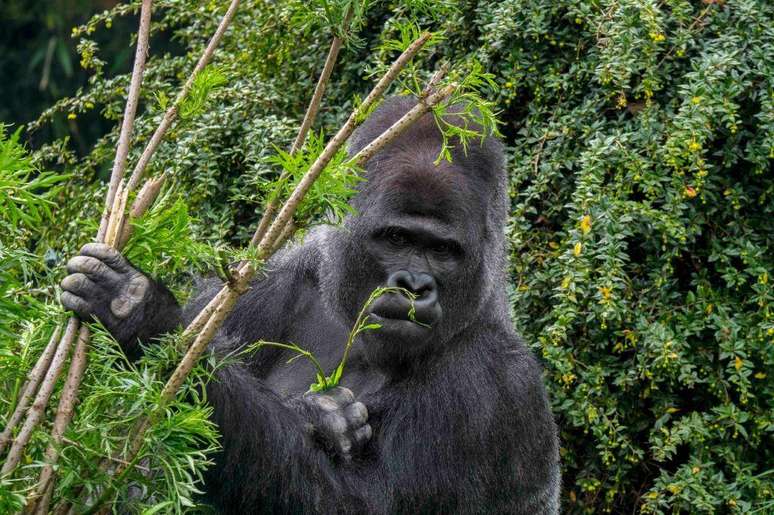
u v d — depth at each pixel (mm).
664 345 9609
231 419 6734
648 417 10312
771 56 10164
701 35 10641
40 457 5859
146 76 12281
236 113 11289
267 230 6289
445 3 6805
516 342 8578
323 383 7426
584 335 10133
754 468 9828
